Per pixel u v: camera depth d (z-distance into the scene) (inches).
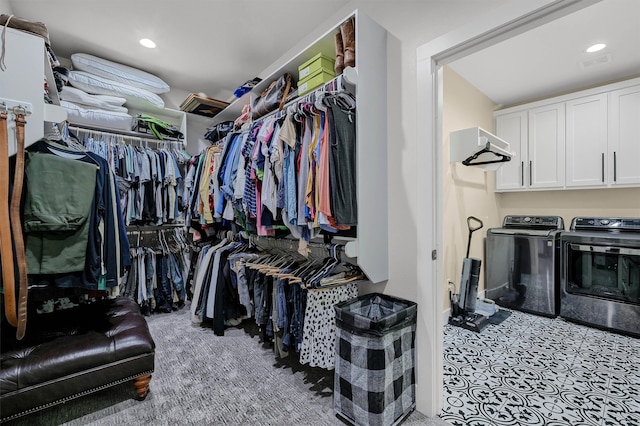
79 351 60.6
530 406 67.2
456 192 124.0
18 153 51.3
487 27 54.5
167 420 61.6
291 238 96.2
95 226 67.4
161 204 125.8
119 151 116.4
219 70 130.6
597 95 120.6
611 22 85.2
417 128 65.4
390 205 71.0
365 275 68.7
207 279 109.0
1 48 50.6
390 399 58.1
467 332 108.7
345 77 62.4
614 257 108.5
